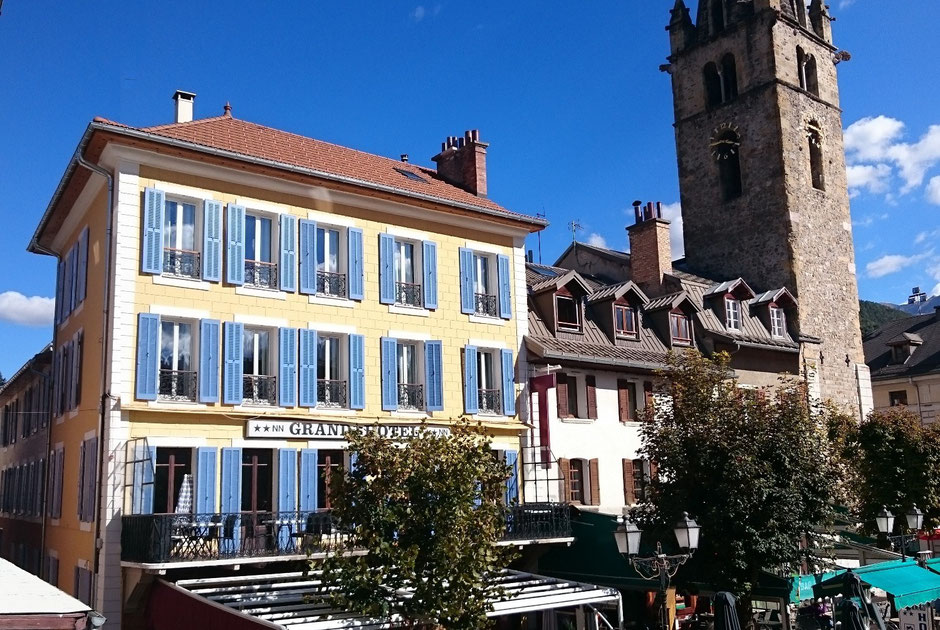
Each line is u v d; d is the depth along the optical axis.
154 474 19.11
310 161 23.95
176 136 21.38
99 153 20.31
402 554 13.26
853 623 17.16
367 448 14.22
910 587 19.27
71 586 21.38
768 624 22.86
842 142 41.75
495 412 25.14
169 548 17.73
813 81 41.22
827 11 42.97
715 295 33.66
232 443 20.23
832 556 21.45
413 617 14.05
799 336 35.91
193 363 20.34
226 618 14.61
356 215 23.47
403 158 30.12
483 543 14.01
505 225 26.39
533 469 25.23
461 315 25.00
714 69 41.88
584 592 18.42
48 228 26.28
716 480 19.25
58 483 24.00
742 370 32.72
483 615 14.11
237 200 21.41
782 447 19.22
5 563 13.57
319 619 14.59
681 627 24.75
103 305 19.97
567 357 26.27
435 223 25.03
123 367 19.12
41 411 29.78
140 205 19.95
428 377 23.80
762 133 38.97
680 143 42.34
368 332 22.98
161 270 19.86
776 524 18.69
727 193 40.66
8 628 10.01
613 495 27.22
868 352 53.62
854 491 28.58
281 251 21.77
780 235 37.78
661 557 16.12
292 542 19.38
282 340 21.36
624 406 28.33
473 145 28.69
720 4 41.97
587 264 38.75
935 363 48.56
